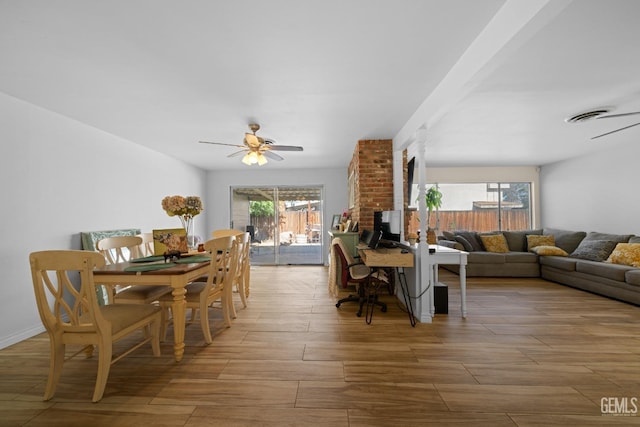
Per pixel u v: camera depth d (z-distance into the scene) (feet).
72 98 9.07
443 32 6.03
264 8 5.25
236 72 7.59
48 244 9.92
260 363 7.21
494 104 9.86
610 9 5.27
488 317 10.43
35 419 5.28
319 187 22.31
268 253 22.53
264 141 11.89
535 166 21.20
